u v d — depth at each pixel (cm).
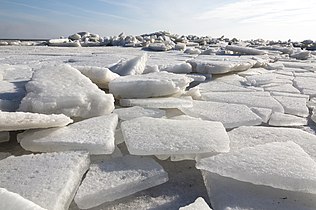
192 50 1029
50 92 221
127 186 150
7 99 251
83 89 233
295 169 149
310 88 423
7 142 201
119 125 224
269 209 135
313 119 282
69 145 172
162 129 198
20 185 138
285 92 400
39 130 191
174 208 147
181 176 174
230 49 1052
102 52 998
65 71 269
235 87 422
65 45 1578
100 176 155
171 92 286
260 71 613
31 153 185
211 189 151
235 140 200
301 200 141
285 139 204
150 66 440
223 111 270
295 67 712
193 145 174
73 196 145
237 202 140
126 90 276
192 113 261
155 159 189
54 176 144
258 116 256
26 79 359
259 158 162
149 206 148
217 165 158
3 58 676
